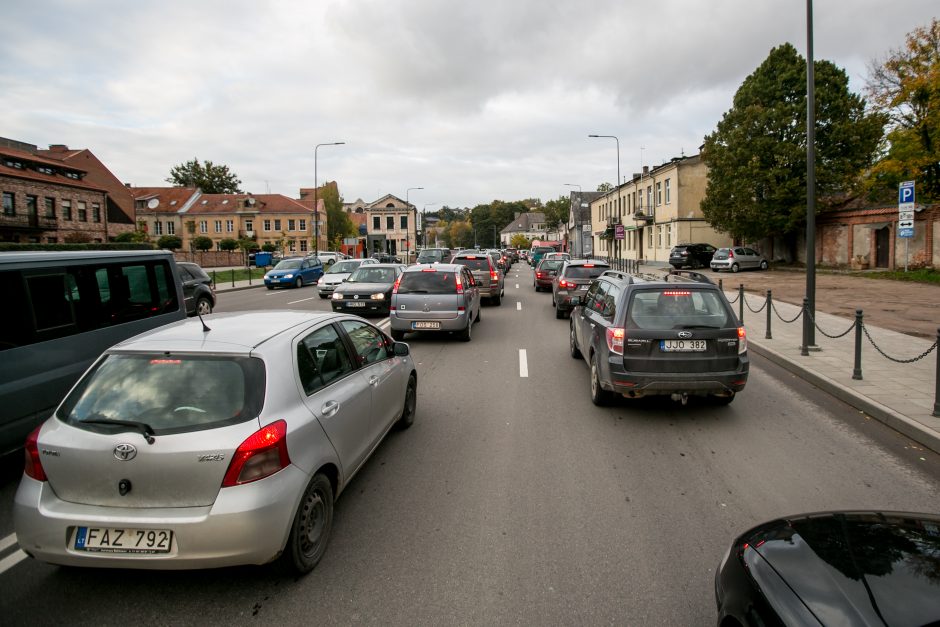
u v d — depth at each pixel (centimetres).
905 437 593
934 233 2509
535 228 13812
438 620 300
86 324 586
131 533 304
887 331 1188
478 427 624
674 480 480
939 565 213
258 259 5575
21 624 299
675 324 630
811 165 971
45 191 4512
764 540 248
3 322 495
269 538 310
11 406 494
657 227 4350
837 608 195
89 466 309
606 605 311
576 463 519
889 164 2441
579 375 877
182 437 309
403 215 9000
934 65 2205
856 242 2956
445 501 441
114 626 298
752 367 945
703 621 298
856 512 262
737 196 3212
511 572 344
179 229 7794
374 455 539
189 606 314
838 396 746
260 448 313
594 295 829
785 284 2362
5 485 491
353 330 494
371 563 355
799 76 3091
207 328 389
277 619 302
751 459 528
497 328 1383
